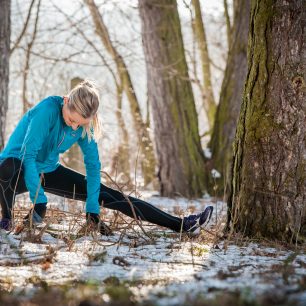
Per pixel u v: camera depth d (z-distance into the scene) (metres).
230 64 9.14
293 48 3.80
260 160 3.97
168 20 9.25
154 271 2.82
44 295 2.28
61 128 3.79
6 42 6.41
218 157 9.16
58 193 4.15
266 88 3.91
